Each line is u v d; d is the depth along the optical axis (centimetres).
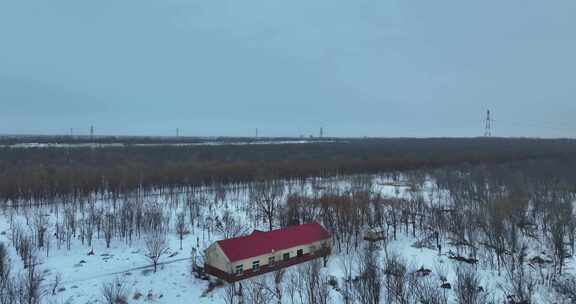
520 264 6056
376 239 7756
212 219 9400
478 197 10250
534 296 5309
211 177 14012
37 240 7694
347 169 16525
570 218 7725
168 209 10506
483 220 7725
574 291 5247
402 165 17700
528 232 8000
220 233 8550
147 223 8625
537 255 6906
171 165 15112
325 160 17862
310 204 9050
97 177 12394
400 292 4912
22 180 11450
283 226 8519
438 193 11988
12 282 5541
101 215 8912
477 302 4988
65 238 8025
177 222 9112
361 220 8369
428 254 7156
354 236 8100
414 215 8731
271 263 6438
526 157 19812
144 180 13012
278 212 9350
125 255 7312
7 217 9512
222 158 19200
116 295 5534
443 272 6222
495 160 18875
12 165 14638
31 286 5019
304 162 16862
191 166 14762
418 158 18950
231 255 6056
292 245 6644
